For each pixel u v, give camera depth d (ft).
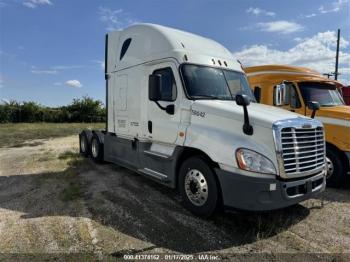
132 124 22.09
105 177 23.75
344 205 18.12
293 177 13.91
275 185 13.35
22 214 16.06
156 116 19.13
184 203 16.74
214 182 14.89
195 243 13.16
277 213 16.65
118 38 24.18
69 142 46.50
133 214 16.12
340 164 21.63
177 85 17.42
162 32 19.19
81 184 21.65
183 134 16.78
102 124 99.71
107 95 26.03
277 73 26.16
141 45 20.95
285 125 13.76
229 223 15.19
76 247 12.55
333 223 15.52
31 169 26.81
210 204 15.05
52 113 111.96
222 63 19.40
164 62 18.47
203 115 15.98
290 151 13.84
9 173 25.40
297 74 25.43
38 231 14.01
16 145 42.88
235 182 13.76
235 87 19.01
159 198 18.71
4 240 13.14
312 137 15.16
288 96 24.50
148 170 20.25
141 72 20.66
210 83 17.89
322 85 25.11
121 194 19.42
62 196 18.95
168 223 15.07
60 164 28.78
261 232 14.26
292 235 14.14
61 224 14.78
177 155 17.21
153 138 19.51
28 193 19.75
